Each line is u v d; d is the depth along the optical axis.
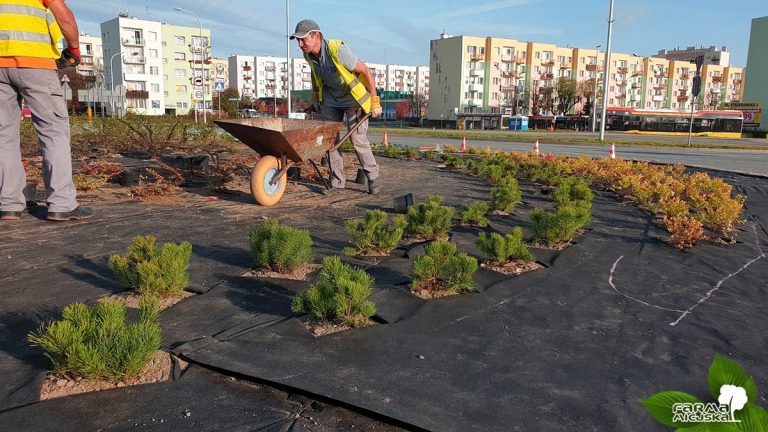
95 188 7.34
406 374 2.56
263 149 6.84
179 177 8.09
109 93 32.25
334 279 3.16
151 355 2.47
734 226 6.94
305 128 6.63
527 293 3.86
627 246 5.52
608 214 7.41
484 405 2.33
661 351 2.98
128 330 2.44
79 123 12.47
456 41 89.62
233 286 3.69
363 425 2.16
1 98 5.14
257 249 3.97
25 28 4.90
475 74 90.69
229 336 2.88
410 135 38.84
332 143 7.41
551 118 81.44
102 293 3.49
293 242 3.88
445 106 93.62
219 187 7.61
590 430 2.18
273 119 7.35
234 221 5.83
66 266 4.04
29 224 5.32
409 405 2.28
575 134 49.81
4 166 5.34
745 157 22.73
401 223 4.82
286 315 3.22
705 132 57.38
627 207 8.08
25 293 3.46
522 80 95.62
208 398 2.30
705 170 14.94
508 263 4.53
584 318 3.43
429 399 2.35
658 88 107.62
